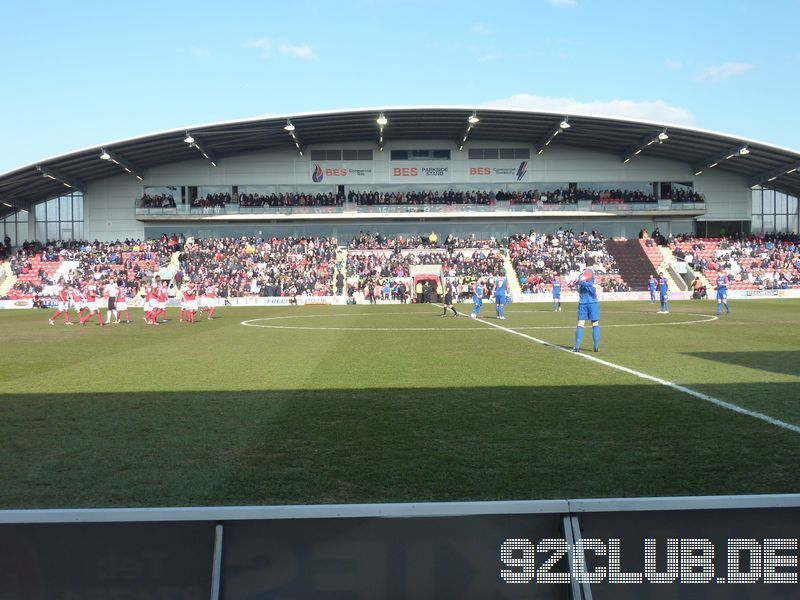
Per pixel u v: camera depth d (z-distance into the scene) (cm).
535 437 743
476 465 635
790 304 4166
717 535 384
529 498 536
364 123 5722
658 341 1844
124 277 5416
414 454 678
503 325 2586
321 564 375
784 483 568
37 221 6419
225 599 370
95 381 1205
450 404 943
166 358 1566
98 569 372
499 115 5519
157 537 373
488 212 6150
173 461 665
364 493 555
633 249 5997
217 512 374
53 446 732
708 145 5738
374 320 3034
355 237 6244
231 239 6131
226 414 895
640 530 382
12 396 1048
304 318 3309
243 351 1711
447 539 380
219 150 6134
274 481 593
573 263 5625
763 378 1148
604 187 6419
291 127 5438
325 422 837
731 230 6444
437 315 3409
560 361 1409
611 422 812
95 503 540
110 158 5431
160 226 6294
